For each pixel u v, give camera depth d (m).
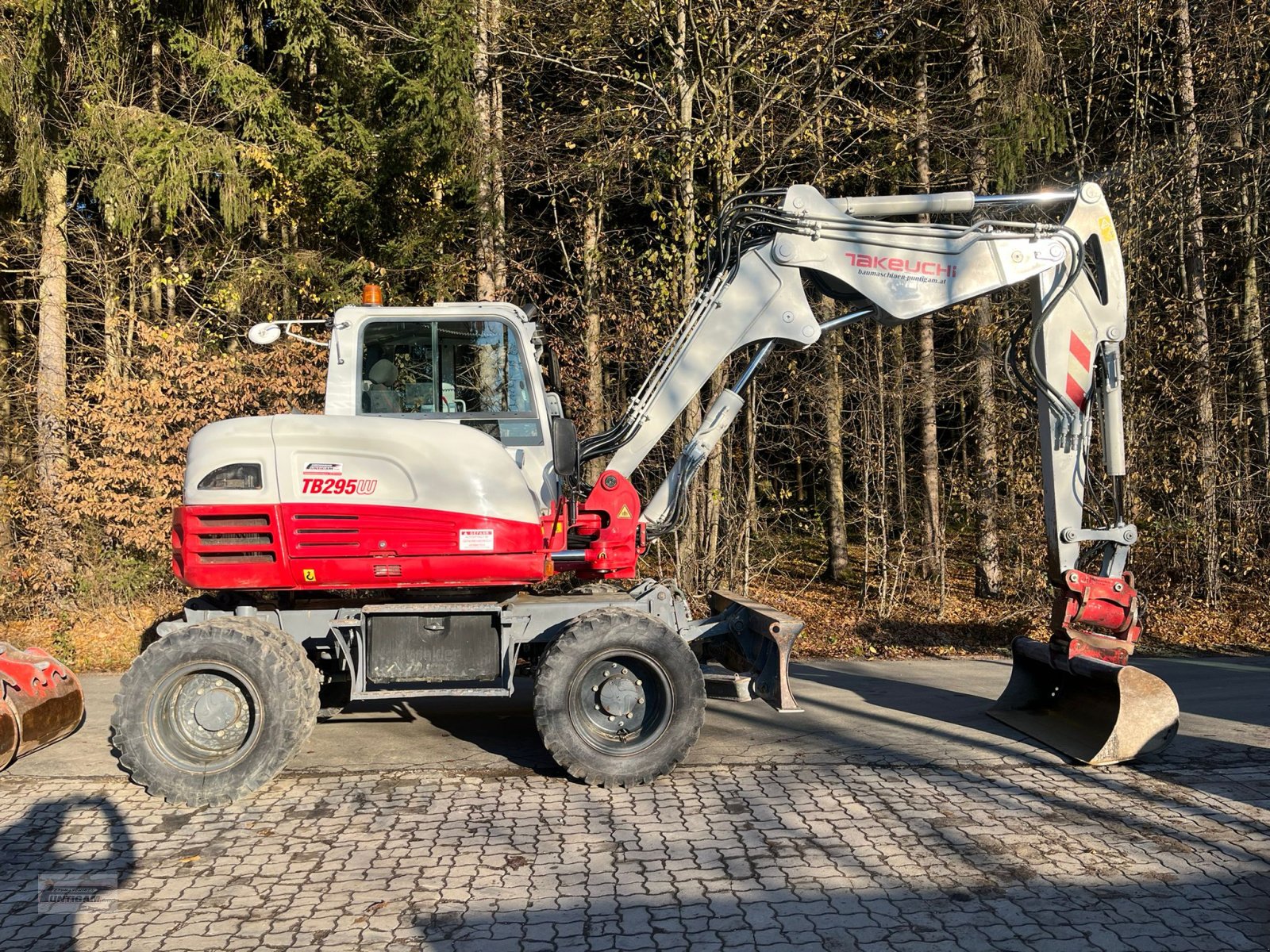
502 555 5.49
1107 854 4.31
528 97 13.32
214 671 5.20
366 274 12.60
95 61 11.83
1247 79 13.06
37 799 5.19
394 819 4.83
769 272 6.37
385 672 5.53
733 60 11.20
